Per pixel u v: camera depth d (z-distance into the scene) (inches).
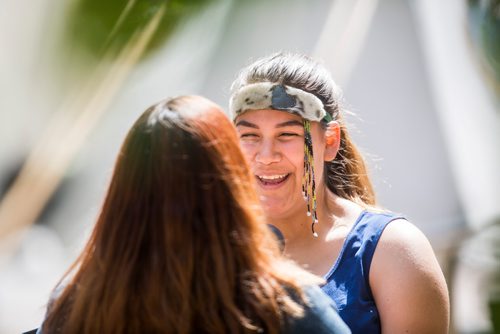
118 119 401.1
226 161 152.6
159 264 149.3
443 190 509.7
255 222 153.0
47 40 385.7
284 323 148.6
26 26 382.6
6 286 377.7
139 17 392.5
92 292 152.0
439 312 202.5
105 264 152.3
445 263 534.9
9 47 380.8
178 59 405.1
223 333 146.1
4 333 370.9
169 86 406.0
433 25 520.4
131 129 156.3
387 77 497.4
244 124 216.7
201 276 148.6
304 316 150.0
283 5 442.9
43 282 390.0
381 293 203.8
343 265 208.5
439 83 518.0
